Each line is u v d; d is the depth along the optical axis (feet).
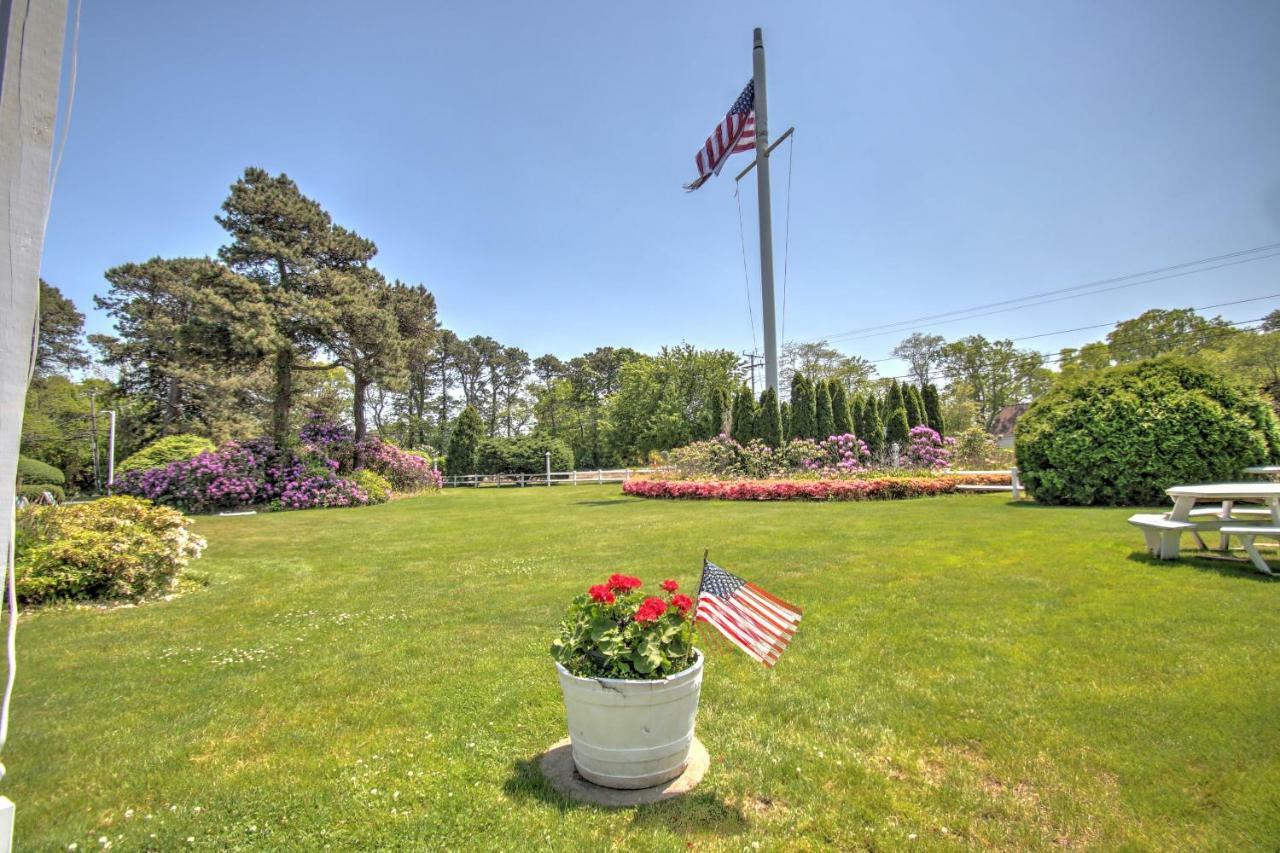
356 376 68.59
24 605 17.37
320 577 21.21
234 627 15.29
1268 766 7.38
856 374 142.31
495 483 95.76
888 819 6.84
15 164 4.87
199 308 57.36
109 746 9.05
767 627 8.45
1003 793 7.23
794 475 47.93
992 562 18.38
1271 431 29.66
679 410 121.49
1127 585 15.05
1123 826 6.53
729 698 9.99
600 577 19.03
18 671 12.22
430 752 8.66
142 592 19.02
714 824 6.87
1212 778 7.23
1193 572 15.87
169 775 8.22
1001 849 6.30
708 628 13.14
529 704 10.11
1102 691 9.50
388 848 6.64
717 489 44.98
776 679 10.64
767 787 7.54
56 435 88.63
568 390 162.40
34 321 5.05
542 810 7.20
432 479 77.30
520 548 25.44
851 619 13.64
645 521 32.81
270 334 55.52
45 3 5.12
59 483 61.21
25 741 9.21
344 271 68.44
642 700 7.31
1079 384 34.04
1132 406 31.30
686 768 8.00
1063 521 25.77
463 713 9.85
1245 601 13.29
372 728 9.45
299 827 7.05
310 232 65.72
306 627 15.01
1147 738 8.14
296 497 55.47
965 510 31.55
